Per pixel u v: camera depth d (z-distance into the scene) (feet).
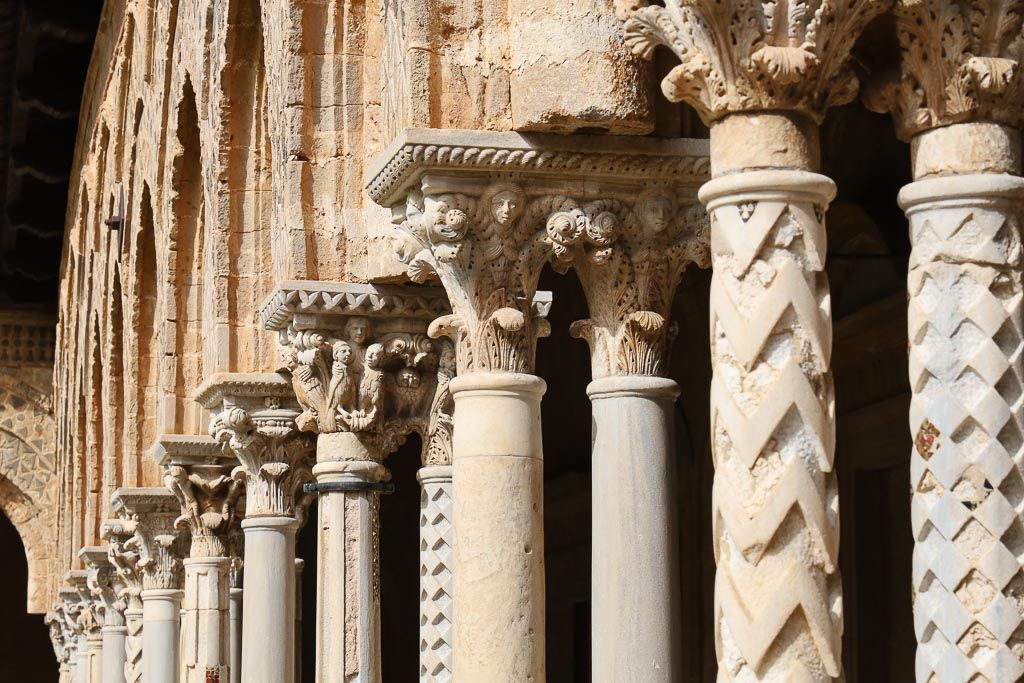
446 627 40.16
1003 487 22.09
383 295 39.45
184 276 60.03
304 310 39.24
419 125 28.50
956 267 22.47
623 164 28.94
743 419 21.93
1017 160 22.86
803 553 21.72
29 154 103.71
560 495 73.05
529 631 28.60
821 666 21.58
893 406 47.65
